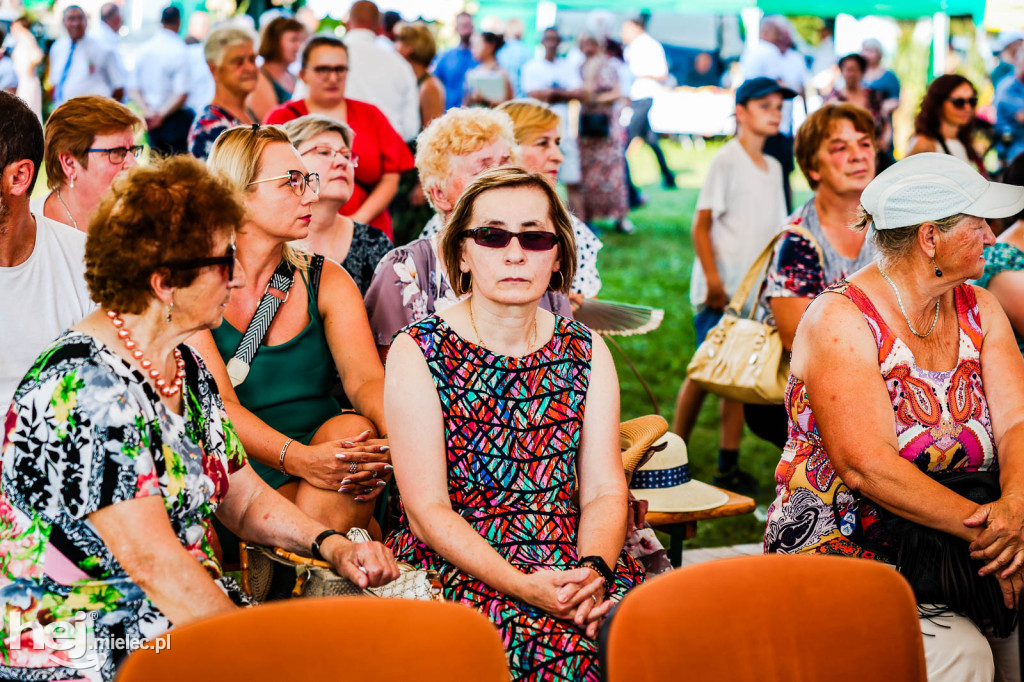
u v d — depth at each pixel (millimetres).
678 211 12281
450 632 1589
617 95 10797
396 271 3301
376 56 7188
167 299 1935
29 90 8258
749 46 12844
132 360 1950
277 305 2926
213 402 2186
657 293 8844
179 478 2004
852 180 3957
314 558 2252
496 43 9852
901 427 2619
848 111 4012
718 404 6656
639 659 1632
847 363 2592
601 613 2176
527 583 2176
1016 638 2613
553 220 2486
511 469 2389
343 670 1543
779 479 2822
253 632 1499
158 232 1889
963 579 2486
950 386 2648
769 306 4074
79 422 1852
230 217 1962
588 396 2492
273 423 2910
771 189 5688
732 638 1691
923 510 2471
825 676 1729
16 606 1918
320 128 3613
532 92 10805
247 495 2314
